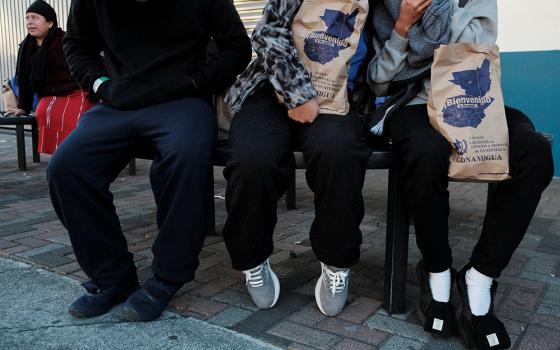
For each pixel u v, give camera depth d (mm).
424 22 1994
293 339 1900
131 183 4938
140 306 2002
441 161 1806
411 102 2115
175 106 2113
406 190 1876
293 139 2100
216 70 2209
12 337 1873
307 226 3459
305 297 2271
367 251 2922
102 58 2389
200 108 2129
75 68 2281
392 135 2016
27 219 3523
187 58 2209
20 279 2416
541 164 1774
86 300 2055
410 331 1965
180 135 1973
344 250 1959
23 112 5262
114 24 2156
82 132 2037
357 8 1984
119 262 2096
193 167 1933
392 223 2047
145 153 2240
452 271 2010
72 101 4547
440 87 1882
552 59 4898
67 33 2316
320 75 1973
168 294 2041
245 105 2131
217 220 3572
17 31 8828
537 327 2020
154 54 2166
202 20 2205
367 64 2230
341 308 2090
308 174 1956
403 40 2035
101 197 2025
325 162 1868
